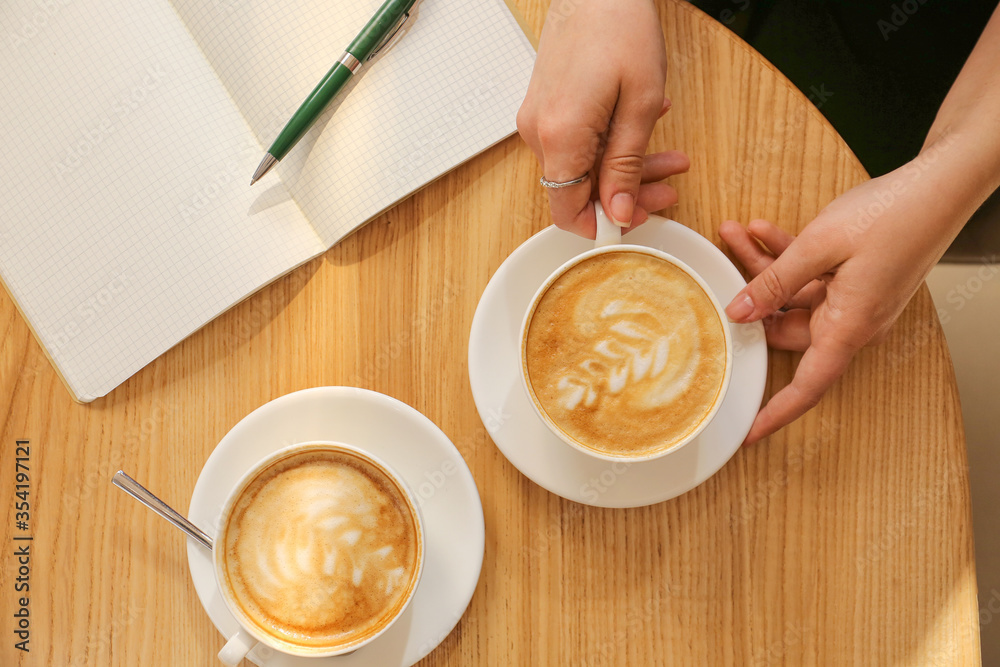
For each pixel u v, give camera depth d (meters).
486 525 0.66
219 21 0.66
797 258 0.62
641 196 0.65
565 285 0.63
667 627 0.65
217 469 0.63
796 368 0.66
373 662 0.63
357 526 0.63
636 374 0.63
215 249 0.66
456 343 0.66
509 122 0.66
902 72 0.86
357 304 0.66
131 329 0.66
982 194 0.61
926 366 0.66
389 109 0.66
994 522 0.87
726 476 0.66
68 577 0.65
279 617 0.62
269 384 0.66
